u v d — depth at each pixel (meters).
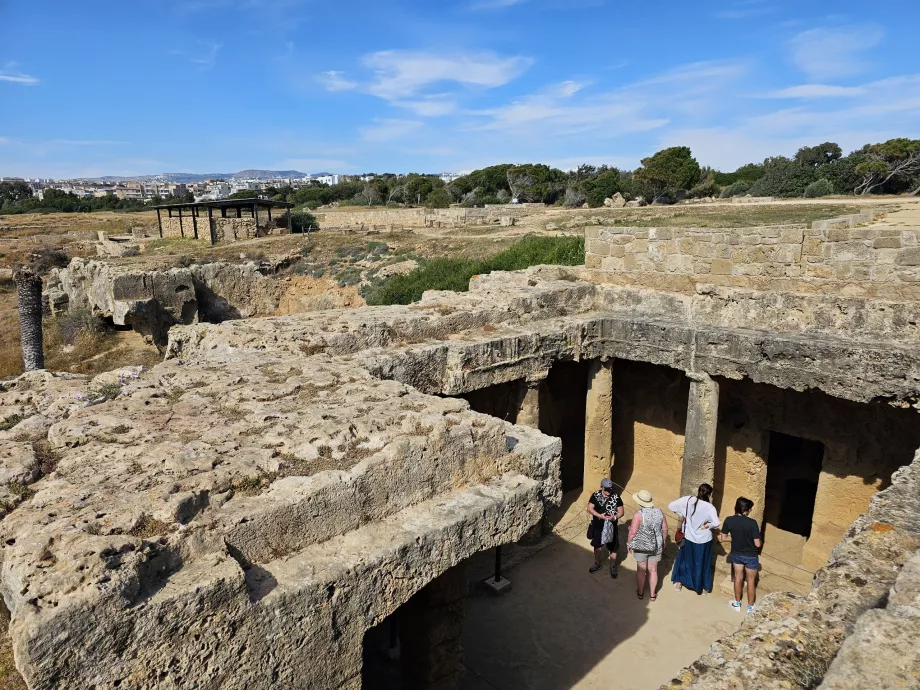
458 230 53.09
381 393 7.79
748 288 13.13
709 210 50.03
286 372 8.68
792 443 16.03
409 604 8.23
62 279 40.50
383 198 114.62
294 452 5.95
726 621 10.97
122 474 5.38
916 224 19.53
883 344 10.99
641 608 11.36
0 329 33.97
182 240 55.16
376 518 5.81
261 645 4.62
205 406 7.12
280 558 5.13
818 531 13.17
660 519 11.44
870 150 71.94
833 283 12.12
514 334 12.59
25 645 3.62
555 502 7.88
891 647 3.50
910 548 4.92
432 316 12.41
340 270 42.00
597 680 9.53
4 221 93.50
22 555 4.14
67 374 8.59
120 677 3.98
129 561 4.14
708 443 12.93
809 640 4.13
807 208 43.41
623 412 16.47
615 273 15.45
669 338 13.23
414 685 8.42
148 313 31.78
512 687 9.35
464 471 6.57
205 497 5.07
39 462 5.70
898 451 12.12
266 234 57.06
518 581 12.24
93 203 125.88
